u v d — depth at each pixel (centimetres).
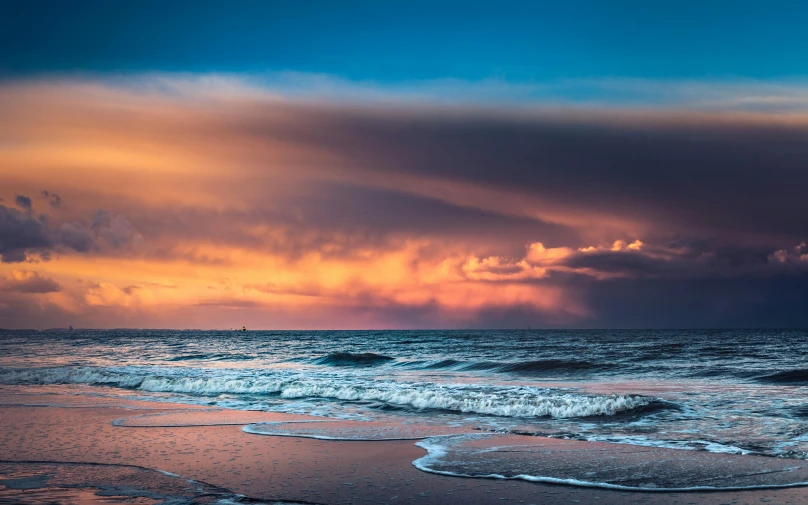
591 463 1146
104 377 3053
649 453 1230
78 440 1422
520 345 8075
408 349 7269
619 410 1788
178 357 5638
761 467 1093
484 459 1192
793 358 4391
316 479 1045
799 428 1480
